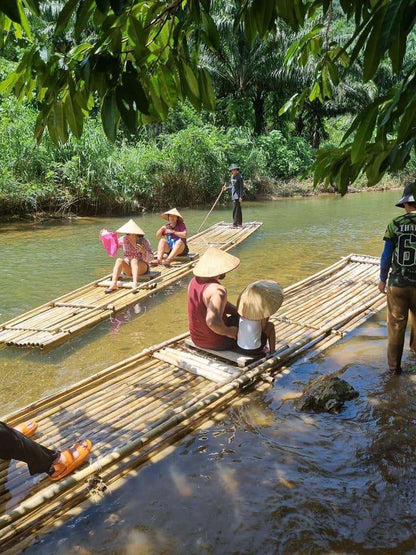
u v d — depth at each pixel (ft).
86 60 5.35
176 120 67.56
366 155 5.34
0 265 26.68
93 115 52.90
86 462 9.05
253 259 27.66
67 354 14.84
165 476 8.78
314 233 36.65
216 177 60.64
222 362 13.08
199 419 10.68
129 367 13.10
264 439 9.88
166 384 12.16
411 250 11.99
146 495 8.29
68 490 8.38
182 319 17.94
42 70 5.81
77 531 7.52
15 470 9.02
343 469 8.86
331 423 10.43
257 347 13.03
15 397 12.12
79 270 25.55
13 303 20.13
